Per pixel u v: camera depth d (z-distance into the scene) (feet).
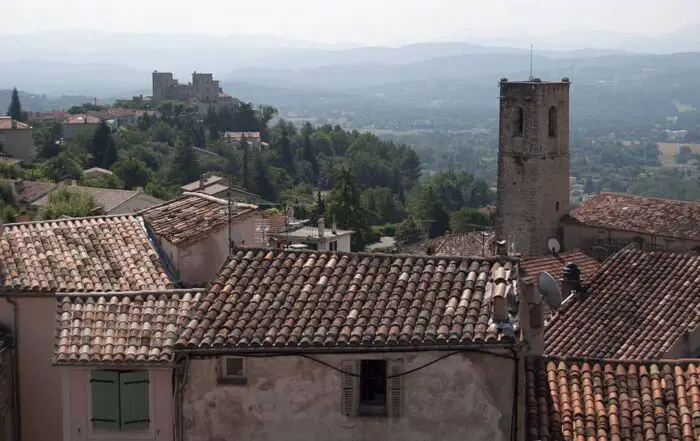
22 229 115.44
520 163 324.60
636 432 78.59
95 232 116.47
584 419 80.07
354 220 493.36
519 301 81.56
